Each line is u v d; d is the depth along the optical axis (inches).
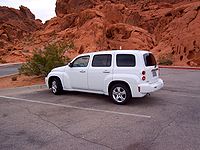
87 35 1870.1
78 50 1765.5
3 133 240.5
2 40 3371.1
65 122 270.2
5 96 431.8
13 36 3782.0
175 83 563.2
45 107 340.2
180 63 1190.3
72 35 2058.3
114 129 244.2
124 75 339.0
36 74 636.1
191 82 578.6
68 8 2906.0
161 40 1581.0
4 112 319.0
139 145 204.8
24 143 214.7
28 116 297.1
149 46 1769.2
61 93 432.5
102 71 361.4
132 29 1894.7
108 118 281.4
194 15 1454.2
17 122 274.2
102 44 1811.0
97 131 239.6
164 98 388.2
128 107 330.6
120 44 1803.6
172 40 1445.6
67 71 410.6
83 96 409.7
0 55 2180.1
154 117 282.4
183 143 206.8
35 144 211.9
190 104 345.4
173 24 1608.0
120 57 350.0
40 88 510.3
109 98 388.5
